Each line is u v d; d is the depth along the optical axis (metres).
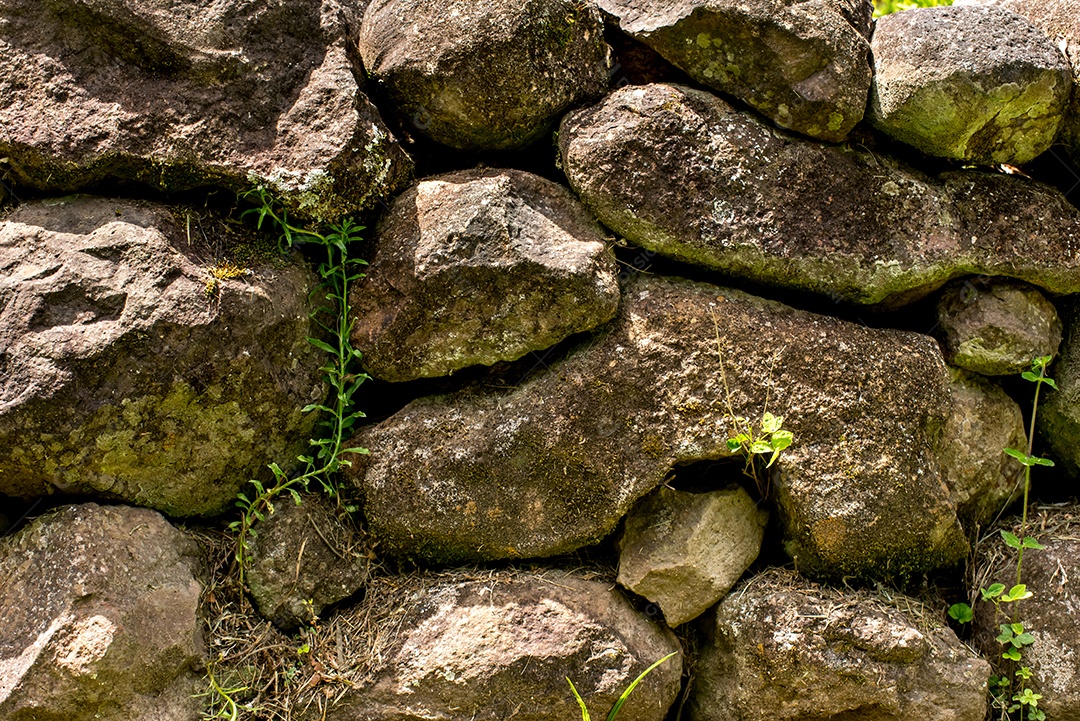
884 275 2.20
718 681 2.19
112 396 1.88
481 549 2.18
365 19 2.21
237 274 2.00
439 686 2.01
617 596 2.19
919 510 2.16
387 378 2.18
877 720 2.07
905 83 2.11
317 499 2.19
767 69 2.10
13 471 1.88
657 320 2.15
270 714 2.01
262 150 2.02
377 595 2.19
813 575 2.20
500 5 2.06
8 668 1.79
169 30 1.97
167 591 1.96
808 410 2.13
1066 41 2.24
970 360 2.33
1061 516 2.43
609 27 2.24
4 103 1.93
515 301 2.08
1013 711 2.21
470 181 2.13
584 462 2.12
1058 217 2.27
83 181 1.97
